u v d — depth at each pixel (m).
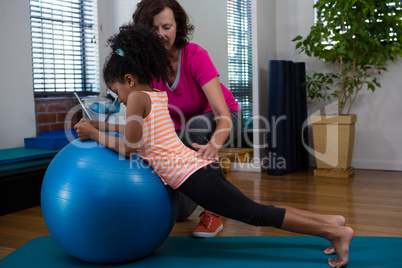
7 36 3.12
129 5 3.94
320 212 2.50
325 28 3.50
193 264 1.68
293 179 3.50
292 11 4.18
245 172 3.86
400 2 3.55
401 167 3.79
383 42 3.72
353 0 3.26
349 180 3.42
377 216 2.39
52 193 1.60
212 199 1.67
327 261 1.70
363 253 1.79
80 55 3.87
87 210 1.53
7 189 2.63
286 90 3.71
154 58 1.72
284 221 1.65
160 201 1.63
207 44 4.14
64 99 3.56
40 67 3.51
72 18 3.78
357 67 3.85
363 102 3.89
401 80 3.74
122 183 1.56
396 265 1.64
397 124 3.79
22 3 3.23
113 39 1.72
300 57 4.16
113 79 1.70
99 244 1.57
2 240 2.11
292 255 1.78
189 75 2.00
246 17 3.84
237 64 3.99
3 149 3.04
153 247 1.69
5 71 3.11
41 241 2.02
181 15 1.95
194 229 2.11
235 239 2.02
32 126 3.31
